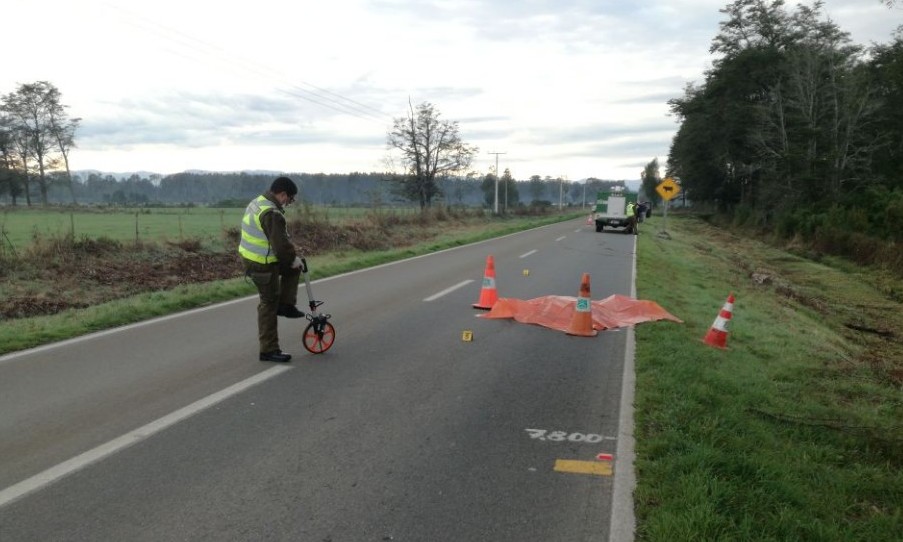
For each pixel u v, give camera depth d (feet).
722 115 188.55
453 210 142.82
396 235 82.64
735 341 28.43
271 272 20.47
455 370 20.52
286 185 20.70
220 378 18.99
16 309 29.71
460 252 65.82
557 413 16.51
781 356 27.35
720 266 69.82
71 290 35.17
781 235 129.80
